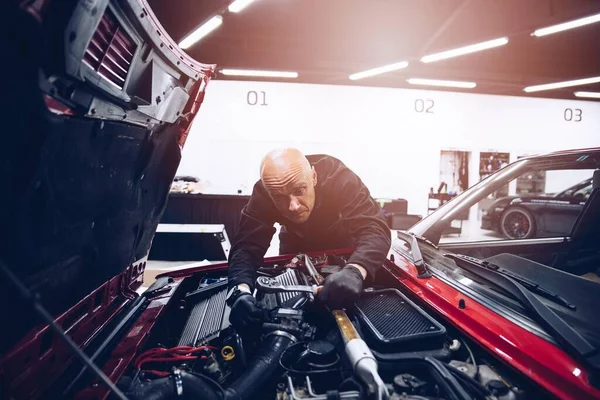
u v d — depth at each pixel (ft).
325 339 3.25
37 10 1.56
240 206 16.78
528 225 13.05
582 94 26.73
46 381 2.45
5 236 1.91
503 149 26.32
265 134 24.67
